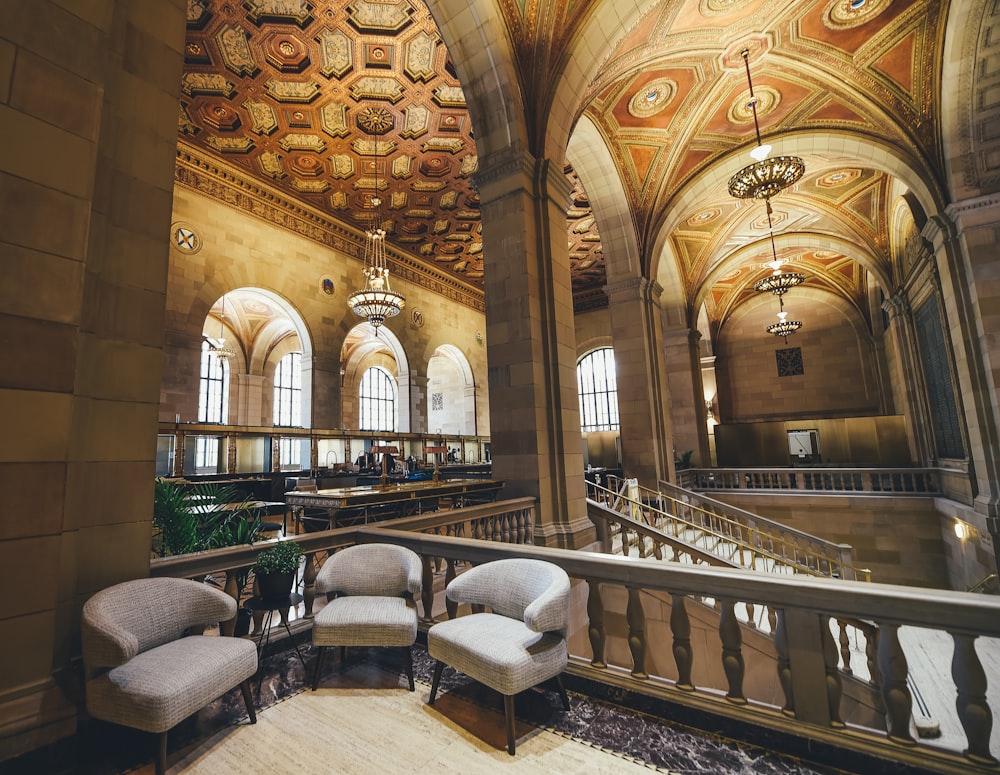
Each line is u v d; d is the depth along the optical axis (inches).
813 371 755.4
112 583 104.6
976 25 278.7
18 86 90.4
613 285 443.8
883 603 83.4
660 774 85.7
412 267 644.7
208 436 414.3
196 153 402.3
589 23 251.0
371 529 161.2
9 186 88.0
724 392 815.7
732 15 282.8
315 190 476.1
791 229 574.9
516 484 238.4
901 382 580.4
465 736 98.7
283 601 127.9
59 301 93.4
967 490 372.2
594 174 404.5
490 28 237.1
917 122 334.6
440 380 802.8
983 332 309.9
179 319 387.5
